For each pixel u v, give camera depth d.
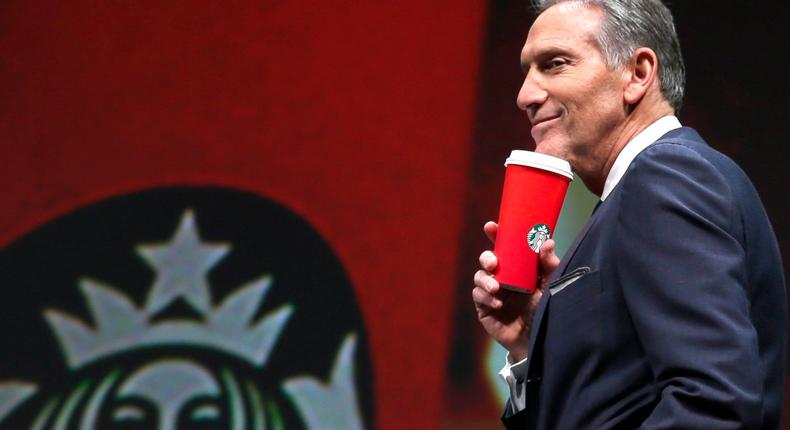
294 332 4.38
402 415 4.33
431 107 4.44
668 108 1.77
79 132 4.43
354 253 4.40
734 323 1.36
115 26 4.46
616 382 1.53
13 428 4.29
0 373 4.31
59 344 4.35
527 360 1.68
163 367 4.35
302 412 4.34
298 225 4.42
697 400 1.33
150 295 4.38
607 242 1.58
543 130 1.78
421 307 4.38
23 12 4.43
